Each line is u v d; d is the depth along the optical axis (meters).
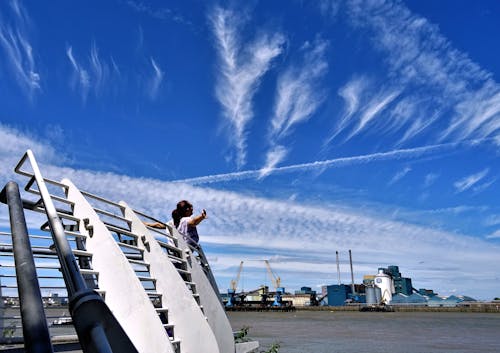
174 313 6.62
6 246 5.68
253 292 168.62
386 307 162.50
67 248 2.40
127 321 5.33
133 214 7.30
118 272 5.50
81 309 1.90
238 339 13.41
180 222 9.57
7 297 5.52
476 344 35.09
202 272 8.77
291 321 81.62
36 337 1.66
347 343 34.53
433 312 150.62
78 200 6.05
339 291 190.25
